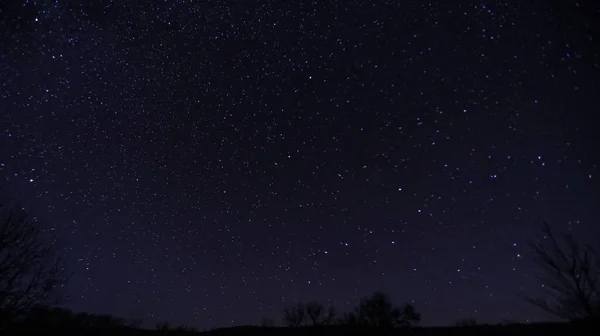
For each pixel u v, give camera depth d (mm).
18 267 7082
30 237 7336
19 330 7047
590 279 5949
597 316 5719
